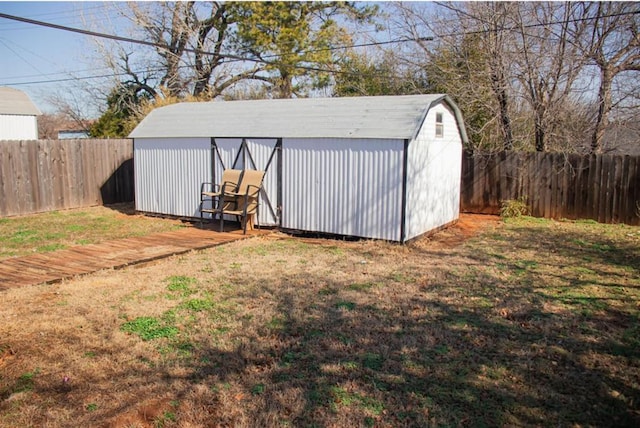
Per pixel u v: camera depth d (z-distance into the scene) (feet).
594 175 38.63
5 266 24.06
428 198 32.35
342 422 10.92
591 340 15.43
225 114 38.45
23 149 42.29
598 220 38.81
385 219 29.48
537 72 42.50
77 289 20.35
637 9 39.88
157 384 12.49
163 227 35.91
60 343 14.97
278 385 12.50
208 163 36.99
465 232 34.81
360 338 15.44
